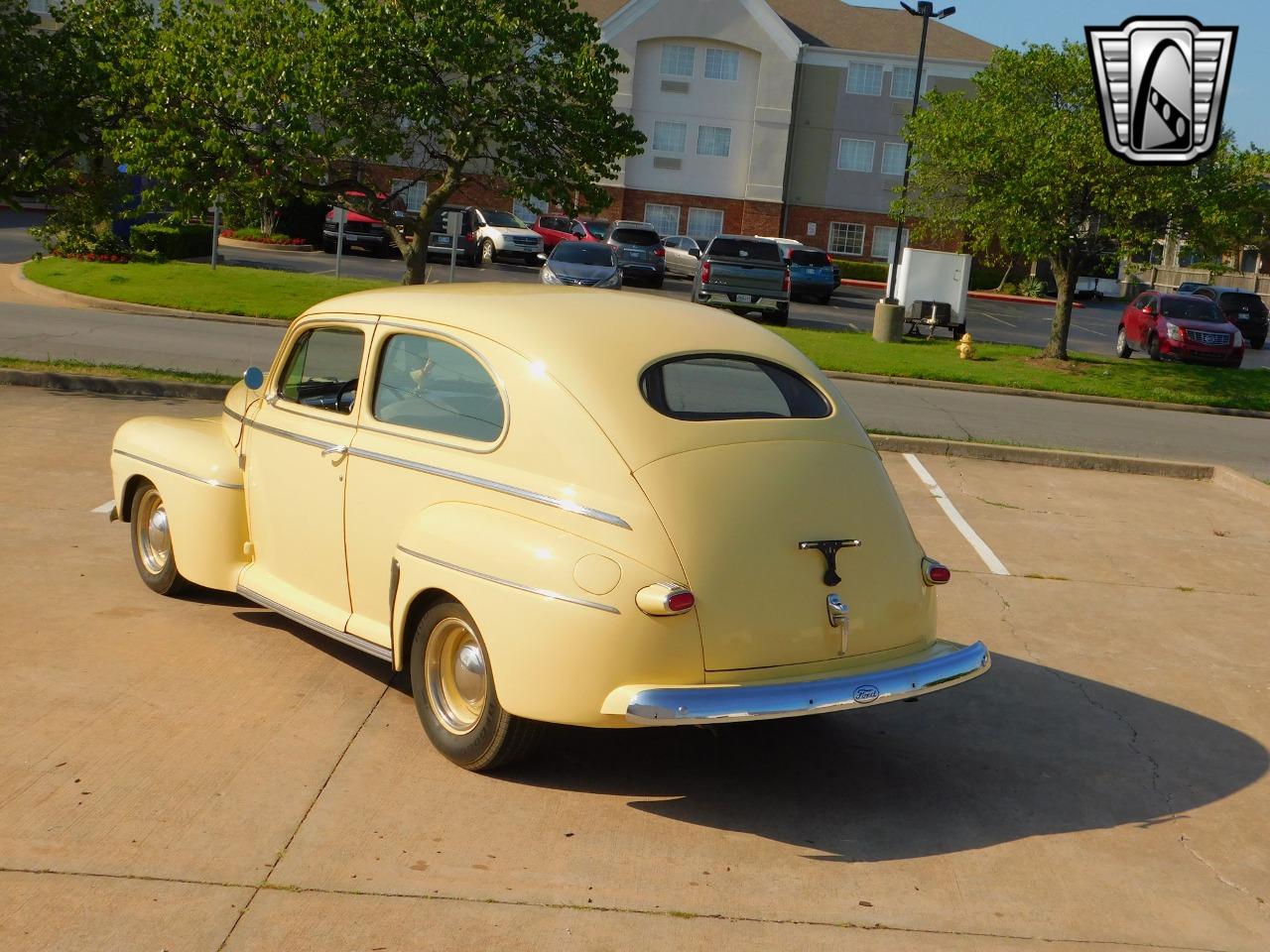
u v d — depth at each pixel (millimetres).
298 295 23969
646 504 4266
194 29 15773
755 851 4215
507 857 4035
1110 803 4840
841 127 52875
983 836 4469
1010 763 5188
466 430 4773
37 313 20109
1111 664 6594
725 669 4246
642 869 4027
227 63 15570
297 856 3930
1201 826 4676
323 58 15945
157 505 6379
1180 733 5660
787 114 51875
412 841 4090
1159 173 20812
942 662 4621
